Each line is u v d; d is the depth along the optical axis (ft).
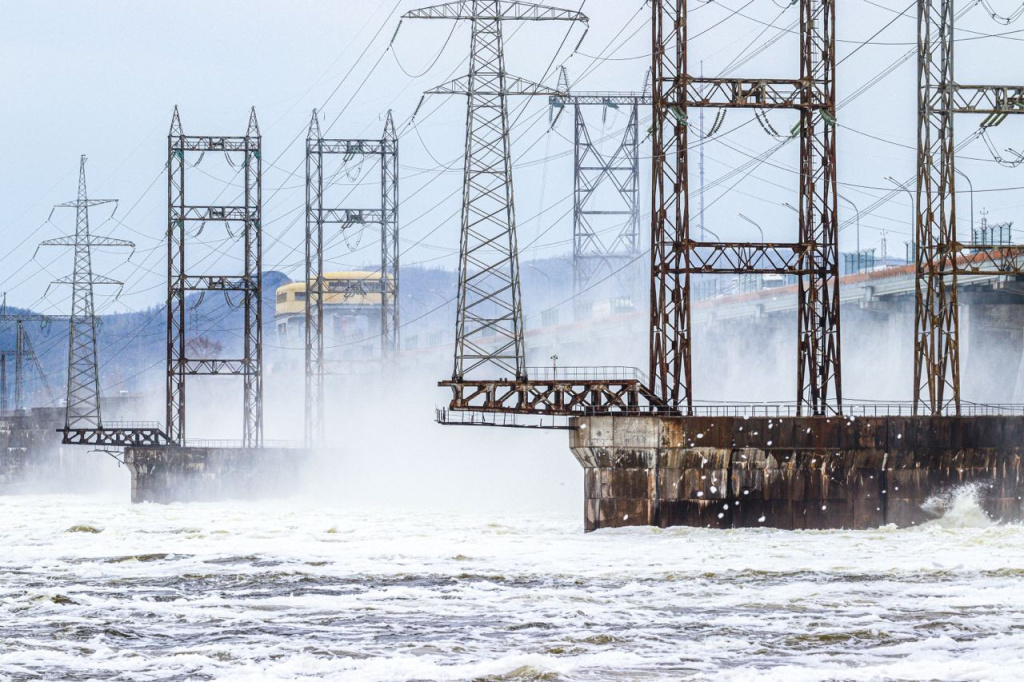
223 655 620.90
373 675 578.25
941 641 639.35
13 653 627.87
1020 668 583.99
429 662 600.39
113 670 594.65
